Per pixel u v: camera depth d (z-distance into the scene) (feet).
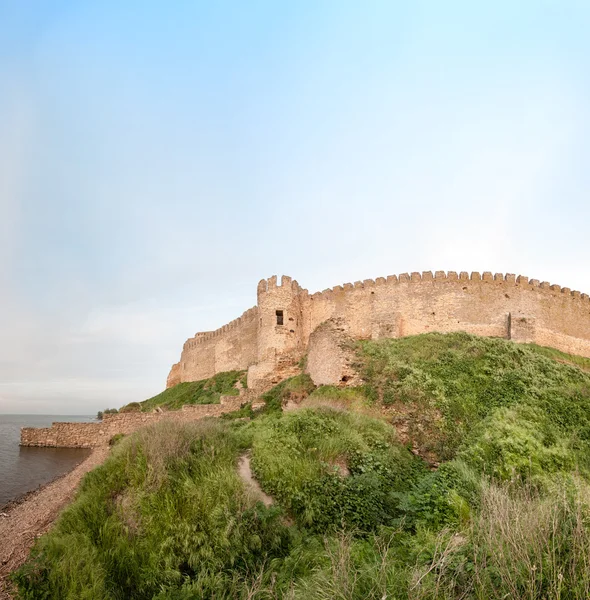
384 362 66.18
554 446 43.21
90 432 116.57
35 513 52.19
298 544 26.66
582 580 16.80
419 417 49.73
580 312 110.63
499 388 57.26
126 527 27.99
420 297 107.34
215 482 30.35
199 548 26.03
